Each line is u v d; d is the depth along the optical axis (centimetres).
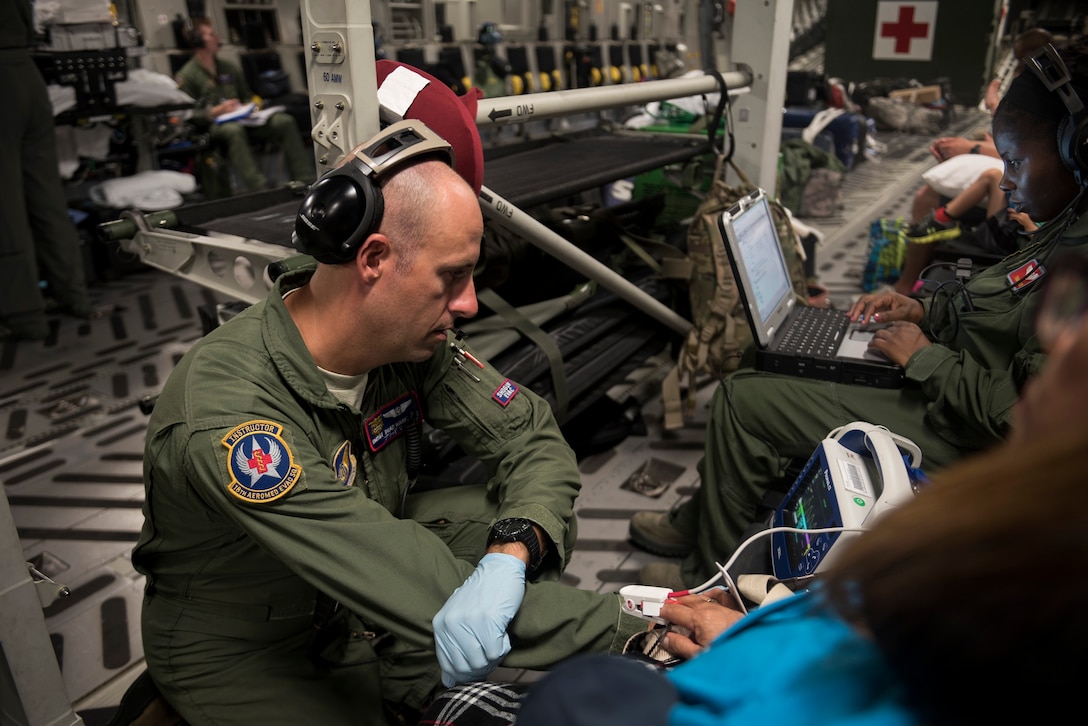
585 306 253
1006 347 150
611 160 246
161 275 446
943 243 303
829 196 530
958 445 151
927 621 34
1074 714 32
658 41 662
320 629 132
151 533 118
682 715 43
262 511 100
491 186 200
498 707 91
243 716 124
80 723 137
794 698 40
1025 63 136
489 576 103
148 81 424
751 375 175
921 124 846
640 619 107
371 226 98
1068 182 140
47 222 355
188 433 101
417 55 483
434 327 107
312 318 112
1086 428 33
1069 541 31
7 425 276
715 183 243
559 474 127
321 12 135
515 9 534
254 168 495
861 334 184
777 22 246
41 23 381
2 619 122
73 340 353
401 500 137
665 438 262
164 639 125
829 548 98
